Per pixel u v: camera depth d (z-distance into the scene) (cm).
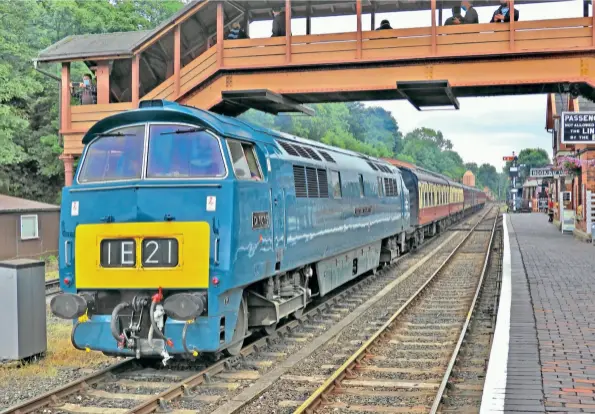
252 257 851
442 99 1975
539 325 980
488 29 1722
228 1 1928
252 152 920
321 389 717
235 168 836
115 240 801
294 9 2138
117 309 780
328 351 963
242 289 859
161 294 779
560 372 718
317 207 1169
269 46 1841
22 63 2969
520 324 988
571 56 1691
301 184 1084
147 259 787
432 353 943
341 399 726
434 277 1764
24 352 876
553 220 4338
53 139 3131
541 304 1170
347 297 1488
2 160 2642
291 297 1056
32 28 3344
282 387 772
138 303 783
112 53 1898
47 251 2341
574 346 842
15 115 2816
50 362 889
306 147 1195
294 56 1828
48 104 3262
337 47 1802
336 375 778
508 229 3625
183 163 817
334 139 6256
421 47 1759
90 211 811
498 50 1717
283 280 1056
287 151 1054
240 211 808
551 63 1700
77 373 841
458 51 1738
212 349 771
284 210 990
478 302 1388
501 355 790
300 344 1007
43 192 3334
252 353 938
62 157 2002
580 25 1675
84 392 746
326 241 1231
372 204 1653
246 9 2092
